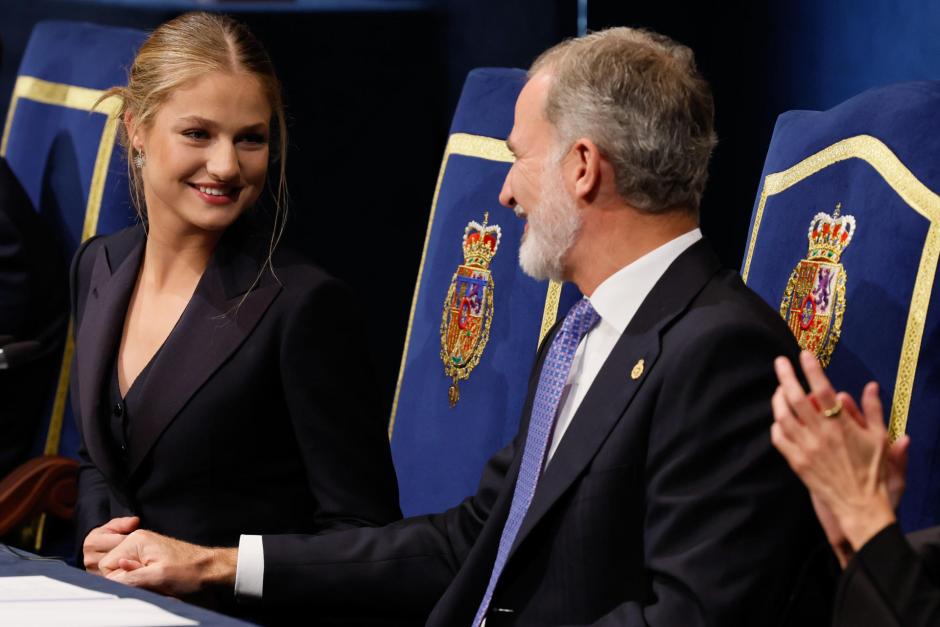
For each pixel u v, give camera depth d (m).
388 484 7.95
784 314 7.07
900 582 4.75
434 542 7.23
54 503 10.55
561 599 5.99
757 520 5.55
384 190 15.26
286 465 7.89
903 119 6.60
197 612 5.43
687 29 11.33
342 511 7.68
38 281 11.28
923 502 6.23
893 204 6.51
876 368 6.42
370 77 15.10
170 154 7.66
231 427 7.70
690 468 5.66
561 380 6.38
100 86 11.62
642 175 6.06
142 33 11.70
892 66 9.21
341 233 15.34
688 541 5.59
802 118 7.51
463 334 8.95
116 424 7.87
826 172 7.04
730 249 11.15
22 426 11.36
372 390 7.99
